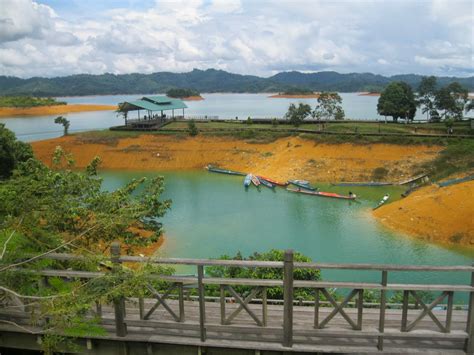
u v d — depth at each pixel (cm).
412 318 1136
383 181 6681
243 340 1033
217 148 8694
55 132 12519
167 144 8988
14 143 4344
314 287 1002
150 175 7669
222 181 7031
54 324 986
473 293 974
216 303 1226
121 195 1611
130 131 9762
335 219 4822
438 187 5481
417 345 1030
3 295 1067
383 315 996
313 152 7700
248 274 1916
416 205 4709
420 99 11031
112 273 1004
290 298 980
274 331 1012
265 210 5216
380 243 4031
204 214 5044
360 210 5178
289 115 10381
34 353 1391
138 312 1154
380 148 7419
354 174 6931
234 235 4294
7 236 1201
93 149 8944
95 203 1470
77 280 1032
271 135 8850
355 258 3675
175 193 6166
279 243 4059
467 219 4153
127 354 1077
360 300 1002
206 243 4062
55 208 1291
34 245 1196
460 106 10544
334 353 1009
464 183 4919
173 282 1038
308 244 4031
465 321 1118
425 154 7025
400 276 3109
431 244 3997
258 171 7606
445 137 7400
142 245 1717
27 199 1209
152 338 1043
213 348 1046
